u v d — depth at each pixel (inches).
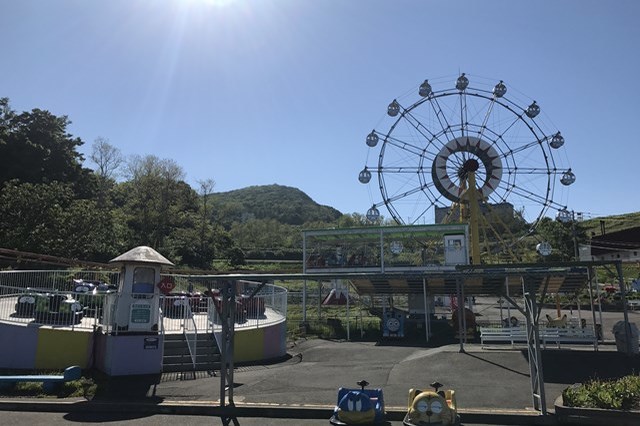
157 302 598.5
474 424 388.8
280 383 535.8
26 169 1994.3
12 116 2167.8
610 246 2519.7
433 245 1327.5
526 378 524.4
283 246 3521.2
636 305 1595.7
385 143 1494.8
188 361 622.8
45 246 1310.3
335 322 1157.1
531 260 1547.7
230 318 500.4
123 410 439.2
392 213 1464.1
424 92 1508.4
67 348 586.6
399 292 1152.8
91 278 1103.6
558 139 1441.9
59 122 2261.3
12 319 607.2
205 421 406.9
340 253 1290.6
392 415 400.5
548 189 1440.7
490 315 1460.4
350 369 619.2
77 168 2255.2
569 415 380.8
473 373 553.0
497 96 1494.8
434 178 1445.6
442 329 1114.7
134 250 620.1
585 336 693.9
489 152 1430.9
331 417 401.4
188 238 2536.9
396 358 710.5
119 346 562.3
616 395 387.2
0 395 479.2
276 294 871.1
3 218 1353.3
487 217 1498.5
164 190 2583.7
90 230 1523.1
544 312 1498.5
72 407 441.7
